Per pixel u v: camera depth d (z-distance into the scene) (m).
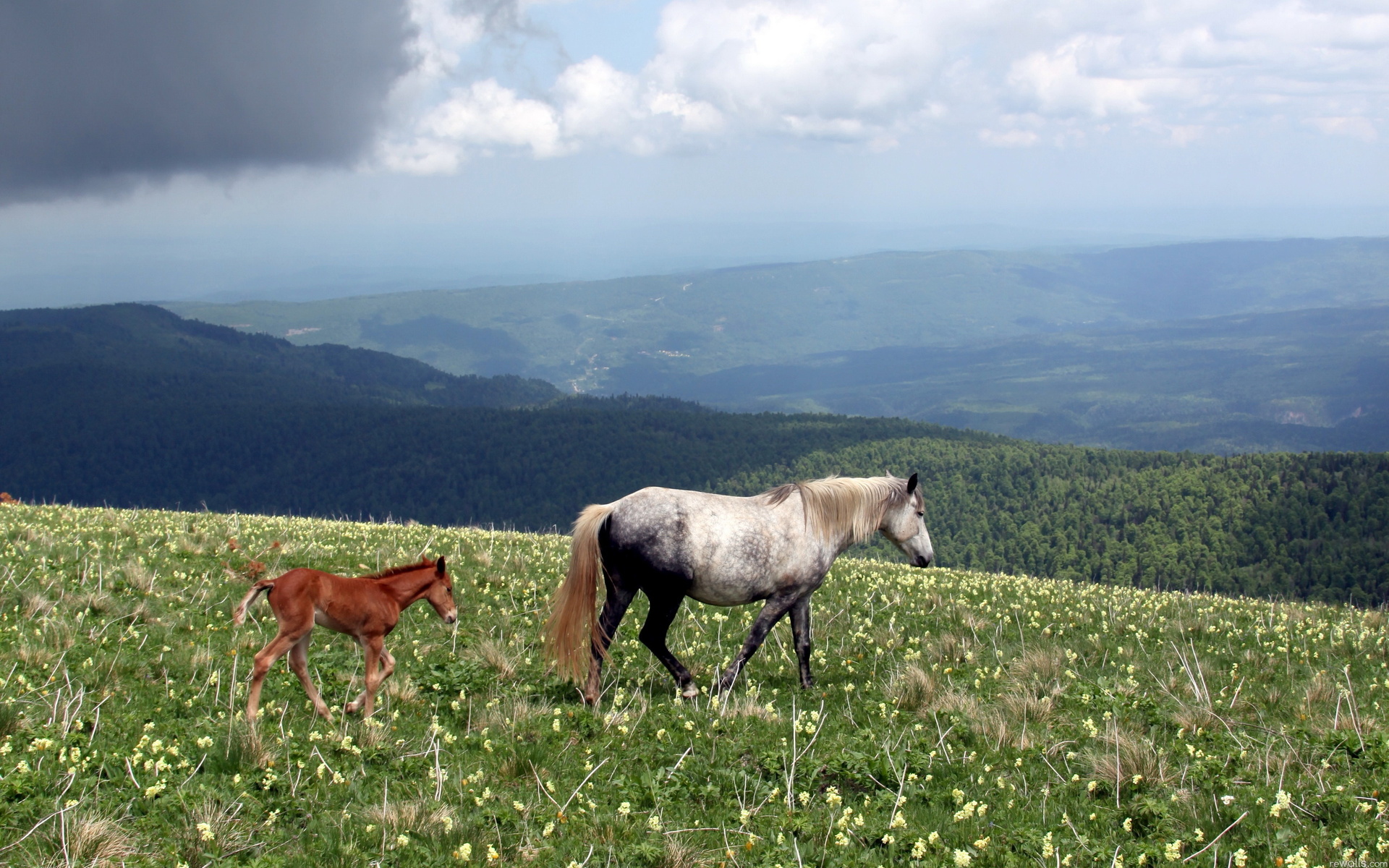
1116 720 8.37
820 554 10.58
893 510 11.34
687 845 6.00
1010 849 5.96
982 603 15.34
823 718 8.96
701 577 9.91
